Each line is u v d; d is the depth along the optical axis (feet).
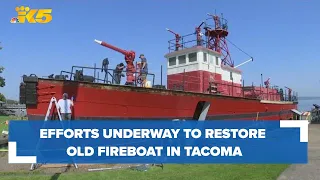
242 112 54.65
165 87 43.37
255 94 64.59
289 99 91.71
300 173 30.04
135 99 38.65
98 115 36.22
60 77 35.47
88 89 35.68
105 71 38.37
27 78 33.40
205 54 54.95
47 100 34.22
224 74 60.59
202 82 53.21
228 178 27.30
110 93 36.91
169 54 58.44
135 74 42.09
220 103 49.42
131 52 43.06
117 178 26.99
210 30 66.74
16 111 109.91
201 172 29.66
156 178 27.09
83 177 26.99
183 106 43.60
